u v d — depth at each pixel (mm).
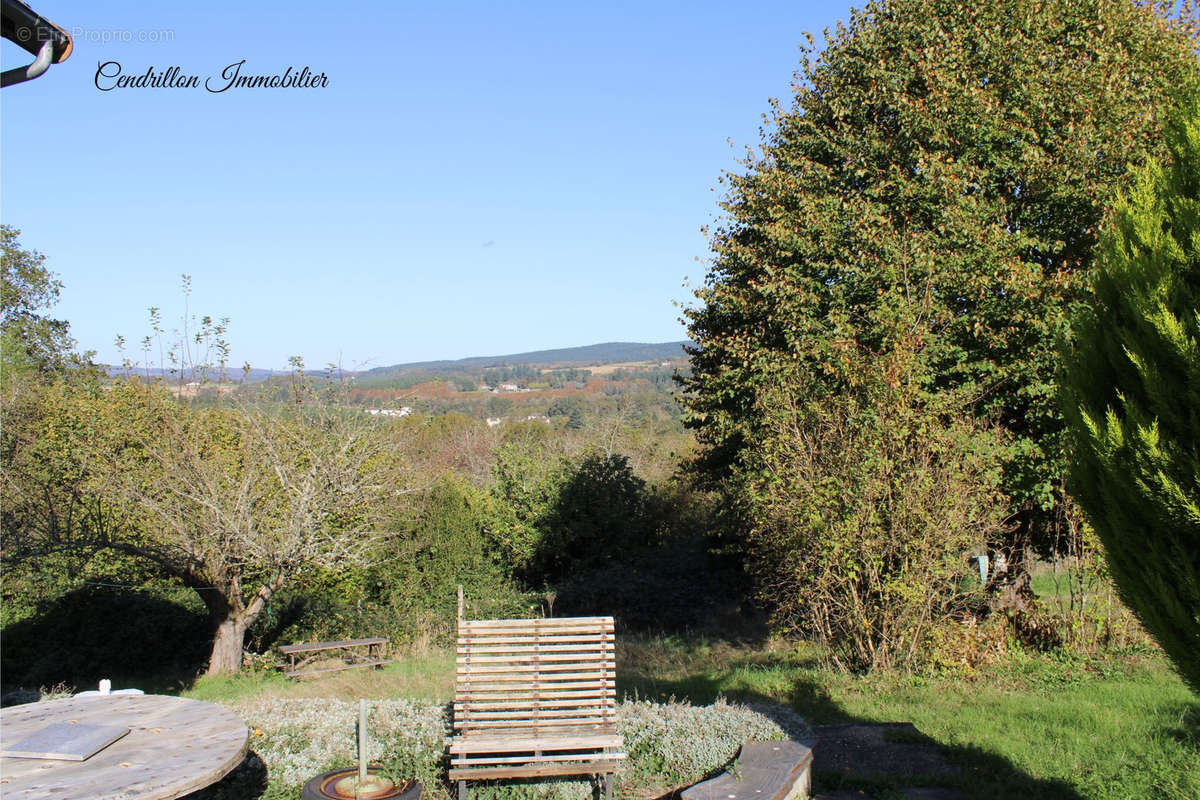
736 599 20859
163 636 16609
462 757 6152
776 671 11484
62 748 4770
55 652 15414
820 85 15742
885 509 10320
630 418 41969
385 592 18828
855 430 10648
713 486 17656
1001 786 6168
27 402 16000
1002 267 12148
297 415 15984
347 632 17344
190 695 12734
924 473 10062
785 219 14039
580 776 6559
